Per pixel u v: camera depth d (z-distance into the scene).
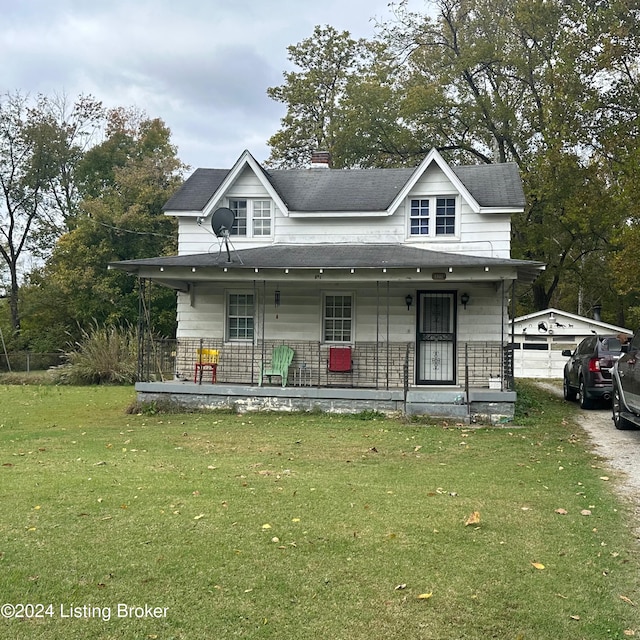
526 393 20.42
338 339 18.48
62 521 6.80
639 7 26.12
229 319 18.97
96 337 28.50
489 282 17.78
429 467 9.91
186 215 19.19
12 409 17.70
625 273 21.50
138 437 12.61
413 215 18.64
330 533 6.51
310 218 19.02
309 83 40.47
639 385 11.91
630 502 7.86
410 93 33.38
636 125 25.53
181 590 5.18
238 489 8.21
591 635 4.57
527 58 31.69
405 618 4.78
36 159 43.97
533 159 31.28
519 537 6.49
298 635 4.54
